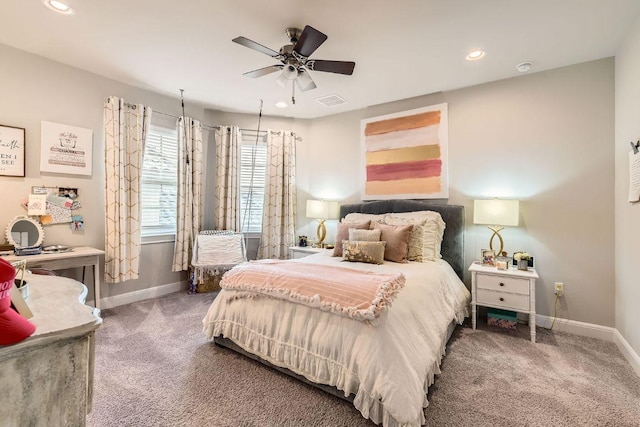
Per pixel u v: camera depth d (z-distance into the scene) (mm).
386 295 1705
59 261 2637
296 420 1599
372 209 3842
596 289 2691
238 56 2805
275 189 4492
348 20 2219
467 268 3314
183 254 3898
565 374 2064
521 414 1660
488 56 2701
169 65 2992
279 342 1959
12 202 2695
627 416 1650
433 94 3574
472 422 1593
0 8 2121
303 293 1877
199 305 3410
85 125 3125
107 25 2336
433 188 3543
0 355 688
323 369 1746
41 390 779
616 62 2582
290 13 2156
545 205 2922
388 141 3881
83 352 857
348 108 4184
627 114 2340
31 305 968
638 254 2160
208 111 4352
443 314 2227
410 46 2557
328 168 4480
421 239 3008
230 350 2340
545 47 2535
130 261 3385
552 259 2885
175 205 4062
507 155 3117
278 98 3848
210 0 2029
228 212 4258
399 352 1565
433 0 1986
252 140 4531
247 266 2389
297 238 4648
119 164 3244
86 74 3123
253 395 1798
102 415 1608
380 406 1518
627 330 2334
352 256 2889
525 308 2617
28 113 2779
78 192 3082
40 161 2846
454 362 2225
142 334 2633
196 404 1715
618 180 2537
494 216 2891
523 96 3043
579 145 2775
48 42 2592
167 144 3957
